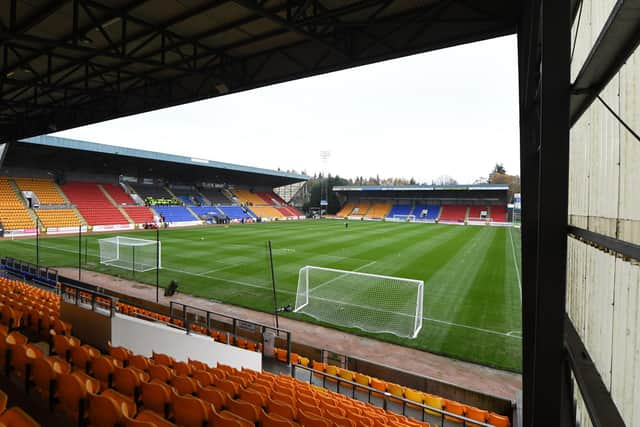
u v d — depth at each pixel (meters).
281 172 60.38
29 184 36.19
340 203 69.69
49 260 19.44
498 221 53.16
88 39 6.12
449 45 5.77
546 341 2.20
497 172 93.00
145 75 9.33
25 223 31.12
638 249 1.37
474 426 6.01
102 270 17.50
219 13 6.35
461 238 32.28
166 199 49.22
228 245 26.41
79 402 3.53
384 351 9.35
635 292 1.95
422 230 40.16
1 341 4.46
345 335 10.34
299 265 19.34
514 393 7.46
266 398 4.50
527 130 4.00
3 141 15.05
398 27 6.15
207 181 59.25
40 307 7.66
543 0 2.10
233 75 8.27
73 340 5.45
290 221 56.56
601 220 2.75
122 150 37.06
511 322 11.21
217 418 3.47
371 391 6.96
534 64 3.42
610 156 2.53
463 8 5.51
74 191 39.72
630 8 1.41
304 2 5.51
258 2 5.48
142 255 21.55
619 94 2.26
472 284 15.62
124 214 40.56
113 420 3.22
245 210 57.94
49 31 6.95
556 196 2.13
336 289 14.70
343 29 6.57
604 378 2.50
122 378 4.31
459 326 10.91
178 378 4.58
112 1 5.98
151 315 10.34
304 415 3.97
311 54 7.24
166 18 6.53
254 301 13.10
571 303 3.86
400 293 14.18
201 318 10.73
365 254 23.06
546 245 2.16
